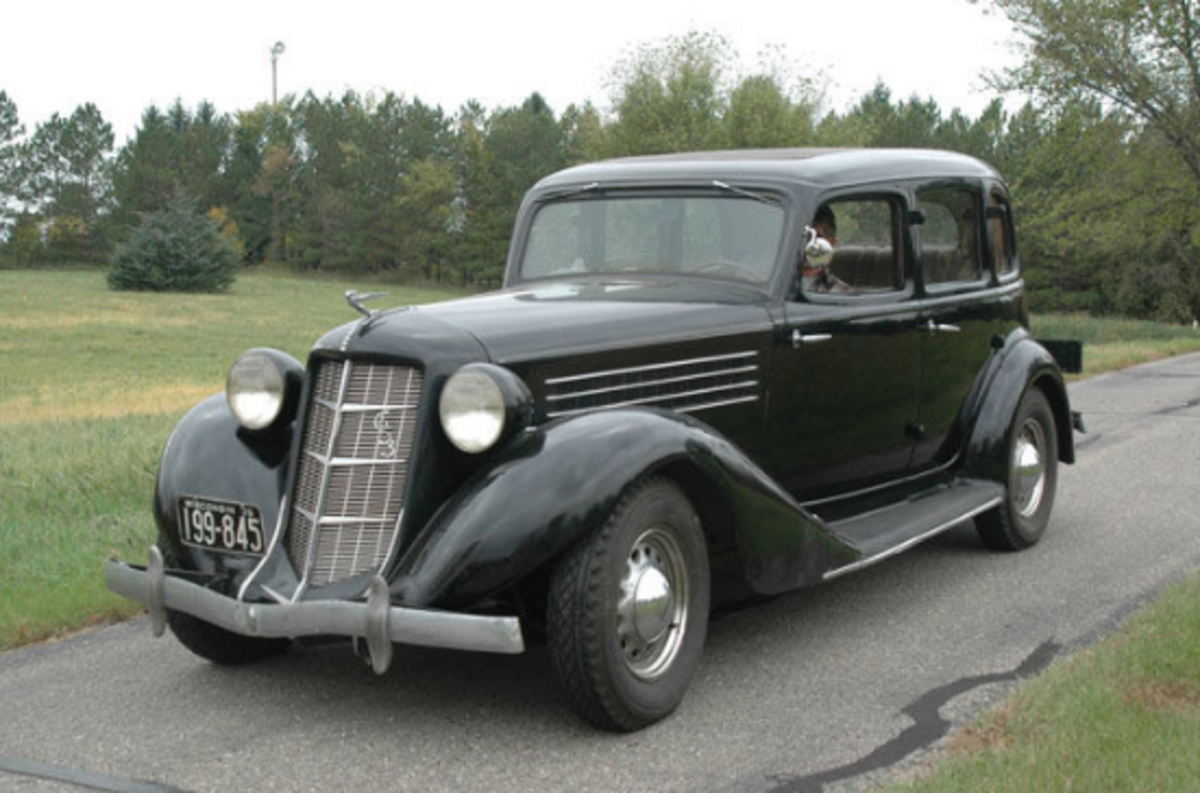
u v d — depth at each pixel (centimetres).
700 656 423
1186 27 2930
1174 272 5262
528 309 453
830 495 556
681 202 538
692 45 4250
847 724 397
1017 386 621
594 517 369
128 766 375
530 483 373
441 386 396
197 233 6806
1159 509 724
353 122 9675
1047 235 3209
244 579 408
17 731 406
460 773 365
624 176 556
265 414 436
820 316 520
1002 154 7481
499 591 370
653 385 455
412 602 369
